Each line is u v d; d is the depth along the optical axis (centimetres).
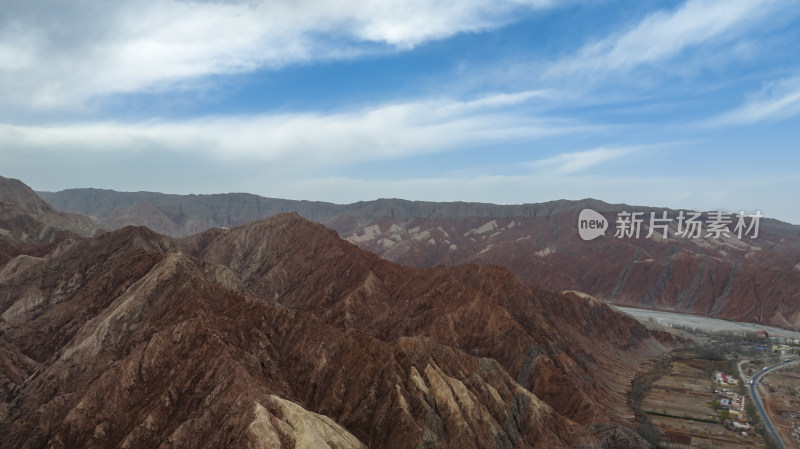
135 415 7931
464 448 8050
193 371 8344
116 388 8175
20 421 8331
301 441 6594
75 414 7856
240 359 8712
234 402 7300
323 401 8806
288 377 9281
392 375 8838
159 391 8181
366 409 8506
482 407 8881
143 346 8769
